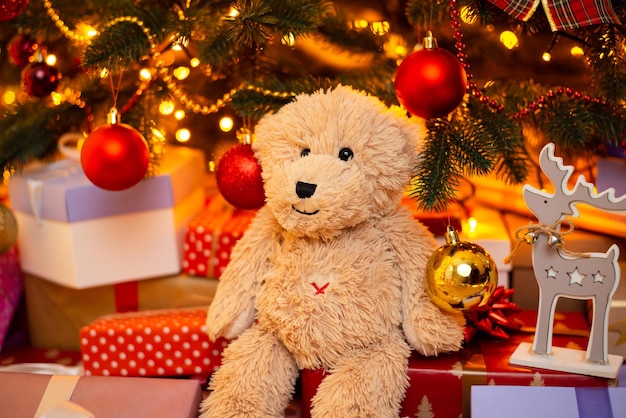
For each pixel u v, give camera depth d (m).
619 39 1.16
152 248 1.33
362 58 1.32
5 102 1.47
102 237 1.32
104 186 1.20
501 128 1.16
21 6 1.17
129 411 1.15
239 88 1.25
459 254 1.12
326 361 1.15
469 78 1.17
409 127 1.16
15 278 1.40
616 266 1.12
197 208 1.42
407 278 1.16
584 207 1.26
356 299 1.14
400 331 1.17
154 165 1.30
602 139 1.23
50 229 1.33
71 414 1.13
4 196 1.59
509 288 1.30
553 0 1.12
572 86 1.29
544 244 1.14
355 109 1.15
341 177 1.12
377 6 1.33
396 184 1.15
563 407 1.11
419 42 1.23
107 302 1.36
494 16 1.18
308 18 1.17
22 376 1.18
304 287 1.14
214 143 1.43
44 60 1.33
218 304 1.20
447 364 1.15
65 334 1.39
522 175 1.20
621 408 1.10
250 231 1.21
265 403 1.16
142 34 1.19
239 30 1.13
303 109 1.16
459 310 1.13
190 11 1.23
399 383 1.14
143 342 1.24
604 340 1.13
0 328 1.36
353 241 1.16
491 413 1.11
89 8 1.29
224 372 1.17
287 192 1.12
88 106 1.34
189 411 1.15
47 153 1.39
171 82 1.28
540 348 1.15
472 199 1.39
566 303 1.30
